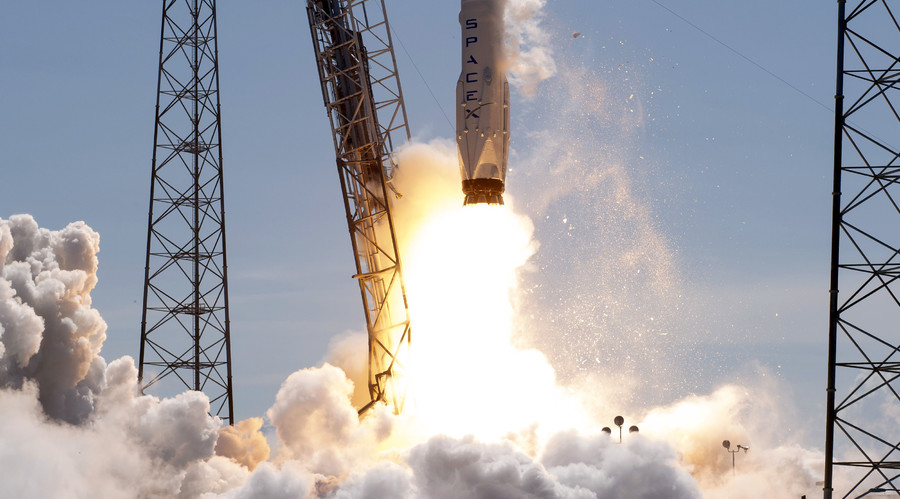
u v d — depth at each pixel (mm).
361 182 72312
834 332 54469
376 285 73875
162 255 79188
